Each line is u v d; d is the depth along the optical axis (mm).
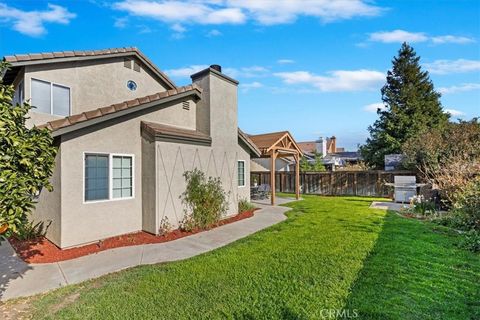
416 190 14695
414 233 8219
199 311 3984
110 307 4125
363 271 5281
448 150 15703
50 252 6762
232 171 11703
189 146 9586
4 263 6062
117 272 5555
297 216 11469
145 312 3977
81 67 9969
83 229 7379
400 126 24484
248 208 12953
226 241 7852
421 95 26734
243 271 5430
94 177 7707
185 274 5340
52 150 4395
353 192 20000
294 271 5367
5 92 4059
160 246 7359
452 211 9773
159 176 8477
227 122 11453
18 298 4477
